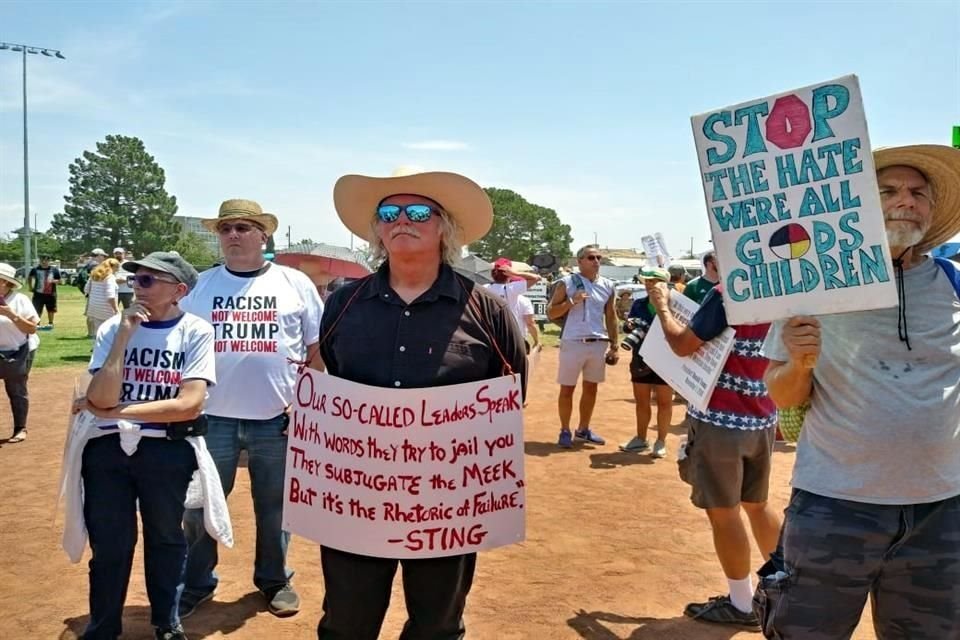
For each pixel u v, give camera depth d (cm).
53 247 8962
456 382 272
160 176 9612
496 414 271
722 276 262
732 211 261
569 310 854
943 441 243
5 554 503
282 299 424
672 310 453
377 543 271
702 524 589
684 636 398
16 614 416
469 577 290
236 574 476
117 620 352
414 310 274
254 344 412
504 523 274
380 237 287
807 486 261
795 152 252
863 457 248
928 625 250
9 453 775
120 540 351
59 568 481
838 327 258
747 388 376
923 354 248
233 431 412
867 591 257
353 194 290
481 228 296
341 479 273
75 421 359
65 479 357
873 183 243
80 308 3062
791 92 251
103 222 9075
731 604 410
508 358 284
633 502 646
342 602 279
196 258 9512
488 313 281
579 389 1338
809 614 257
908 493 245
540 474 738
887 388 247
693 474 395
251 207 430
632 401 1214
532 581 472
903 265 260
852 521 249
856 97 244
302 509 278
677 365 396
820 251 250
